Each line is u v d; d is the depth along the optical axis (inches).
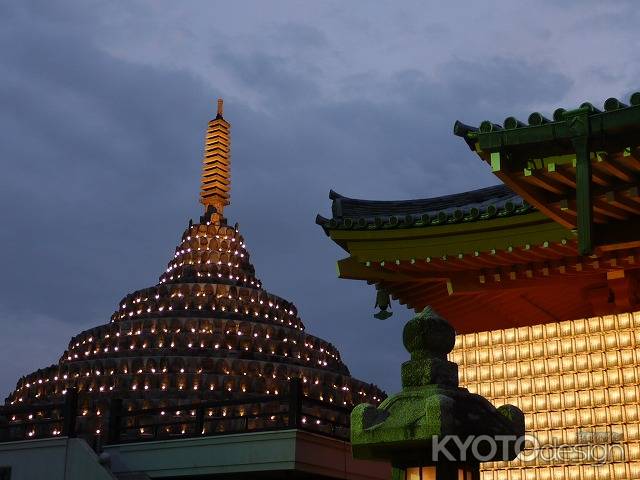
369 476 868.0
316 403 843.4
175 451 844.0
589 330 724.0
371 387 2628.0
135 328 2645.2
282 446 788.6
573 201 568.1
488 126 515.5
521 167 524.1
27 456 856.9
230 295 2812.5
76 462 827.4
